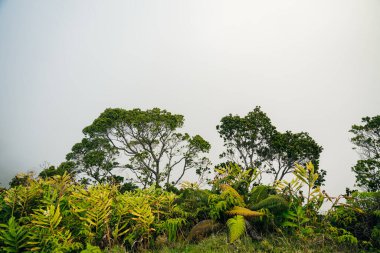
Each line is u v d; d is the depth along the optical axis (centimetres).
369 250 445
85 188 606
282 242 471
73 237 471
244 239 469
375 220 493
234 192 593
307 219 500
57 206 479
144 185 2381
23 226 447
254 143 2700
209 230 521
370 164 1784
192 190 657
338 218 515
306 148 2478
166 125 2538
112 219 532
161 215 596
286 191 584
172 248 496
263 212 513
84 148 2534
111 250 462
